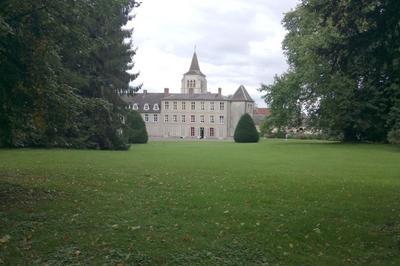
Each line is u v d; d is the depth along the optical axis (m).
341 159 27.62
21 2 10.38
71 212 9.94
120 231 8.59
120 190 12.91
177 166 20.83
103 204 10.84
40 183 13.64
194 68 138.62
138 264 7.14
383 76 12.12
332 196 12.60
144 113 118.25
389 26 9.81
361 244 8.34
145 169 18.97
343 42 10.57
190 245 7.93
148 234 8.42
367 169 21.14
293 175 17.78
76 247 7.73
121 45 39.12
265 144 48.66
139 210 10.27
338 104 45.41
